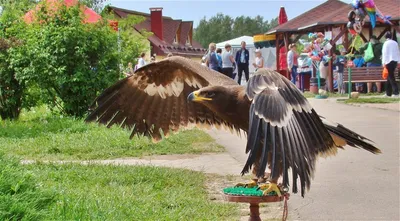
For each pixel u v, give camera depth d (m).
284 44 32.16
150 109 6.73
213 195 8.70
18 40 18.33
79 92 18.28
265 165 4.47
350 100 21.89
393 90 22.97
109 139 13.20
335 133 5.66
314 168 4.62
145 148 12.50
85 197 7.65
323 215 7.78
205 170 10.44
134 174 9.61
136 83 6.70
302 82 28.98
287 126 4.59
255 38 35.06
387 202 8.30
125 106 6.77
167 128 6.72
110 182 9.21
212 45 26.47
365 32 27.73
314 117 4.77
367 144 5.76
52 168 10.09
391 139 13.13
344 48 27.66
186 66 6.44
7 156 8.84
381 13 26.08
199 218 7.42
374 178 9.66
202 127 6.61
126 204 7.61
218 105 5.71
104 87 18.36
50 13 18.73
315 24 27.28
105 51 18.55
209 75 6.34
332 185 9.28
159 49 57.19
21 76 18.22
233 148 12.80
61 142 13.23
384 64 22.78
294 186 4.50
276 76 4.83
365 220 7.53
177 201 8.10
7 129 15.42
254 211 6.07
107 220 6.68
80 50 17.94
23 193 6.90
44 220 6.40
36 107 21.30
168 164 10.99
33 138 14.03
